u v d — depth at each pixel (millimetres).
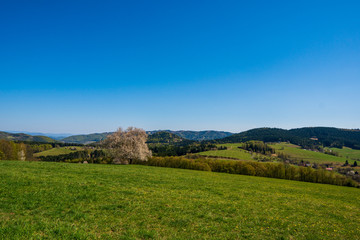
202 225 13102
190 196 20703
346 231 14406
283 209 19203
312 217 17375
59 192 17125
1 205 12961
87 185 20688
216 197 21562
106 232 10773
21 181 19250
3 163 34688
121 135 65750
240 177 53625
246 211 17141
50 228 10242
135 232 11016
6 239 8641
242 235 12219
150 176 33031
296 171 75000
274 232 13148
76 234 9695
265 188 33438
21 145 100062
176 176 36969
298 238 12453
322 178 72375
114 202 16062
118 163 63844
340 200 29641
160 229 11898
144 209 15078
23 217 11477
